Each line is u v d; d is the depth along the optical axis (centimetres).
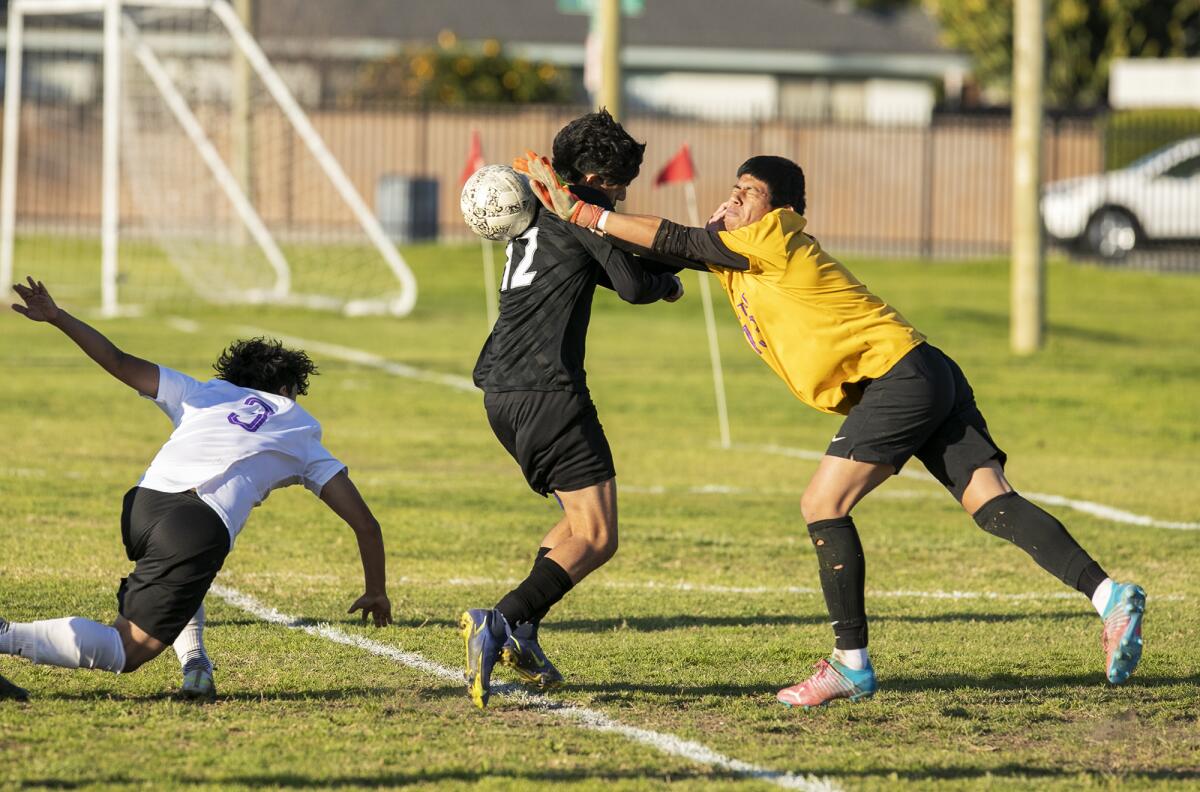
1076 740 1377
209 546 1366
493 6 10938
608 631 1817
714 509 2759
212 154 6356
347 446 3372
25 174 8881
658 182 3647
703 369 4878
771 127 8938
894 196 8969
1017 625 1883
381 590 1507
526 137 8931
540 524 2545
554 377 1425
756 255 1421
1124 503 2897
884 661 1678
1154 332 6062
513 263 1455
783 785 1227
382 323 5791
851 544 1441
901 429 1421
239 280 6712
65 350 4803
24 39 9462
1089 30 11456
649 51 10594
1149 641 1797
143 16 6619
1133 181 8156
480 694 1358
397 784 1210
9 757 1243
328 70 9400
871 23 11206
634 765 1274
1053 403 4325
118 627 1358
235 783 1200
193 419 1425
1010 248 8906
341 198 7994
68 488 2688
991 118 8881
